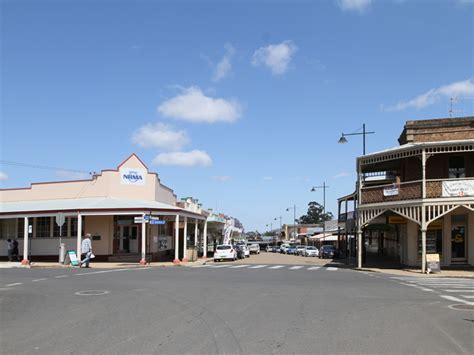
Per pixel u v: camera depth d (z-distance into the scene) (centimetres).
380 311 1122
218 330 906
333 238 7162
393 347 780
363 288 1634
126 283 1758
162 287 1616
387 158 2973
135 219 3083
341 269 2912
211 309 1144
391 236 4181
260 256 6297
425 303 1263
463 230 2914
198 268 2762
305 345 791
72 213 3173
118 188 3559
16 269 2653
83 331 908
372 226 3912
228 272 2388
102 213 3150
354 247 4953
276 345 791
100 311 1128
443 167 2939
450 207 2633
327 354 736
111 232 3366
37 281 1867
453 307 1195
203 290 1527
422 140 3158
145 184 3631
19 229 3525
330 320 1005
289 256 6325
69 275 2161
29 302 1288
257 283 1769
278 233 16700
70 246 3381
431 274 2500
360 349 766
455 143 2655
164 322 986
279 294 1428
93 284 1727
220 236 7062
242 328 923
